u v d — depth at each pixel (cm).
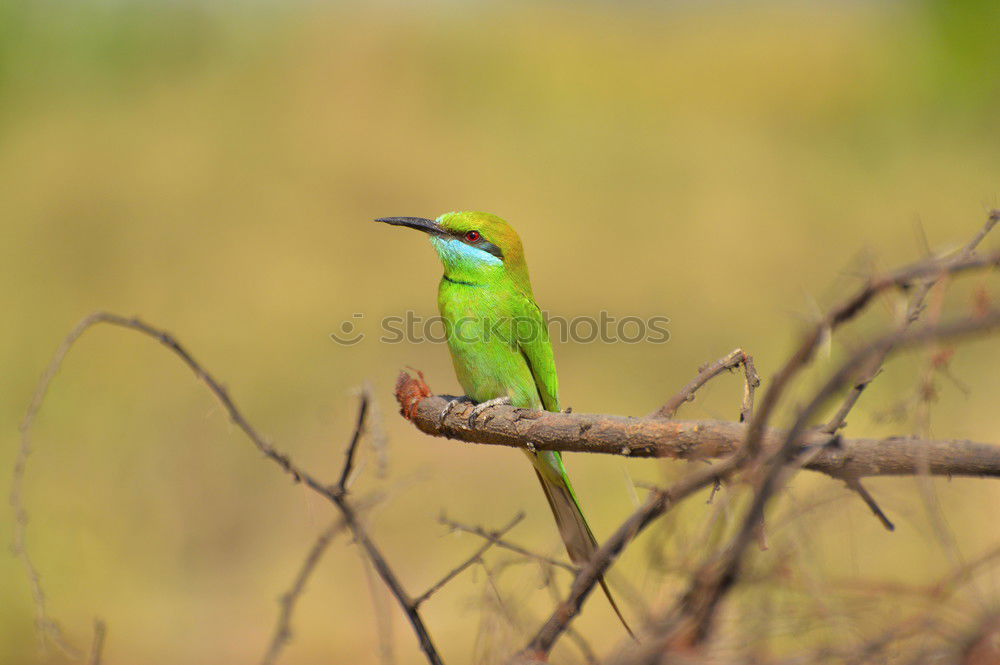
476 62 2578
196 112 2222
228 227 1866
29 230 1784
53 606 1005
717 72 2700
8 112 2169
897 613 294
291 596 371
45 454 1187
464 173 2100
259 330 1564
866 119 2411
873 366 295
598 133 2323
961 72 2278
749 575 296
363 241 1866
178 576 1062
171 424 1241
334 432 1219
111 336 1498
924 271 263
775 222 1920
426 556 1046
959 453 320
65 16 2308
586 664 322
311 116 2239
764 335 1552
